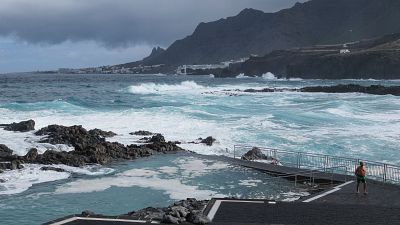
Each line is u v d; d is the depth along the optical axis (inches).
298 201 771.4
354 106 2534.5
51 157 1165.7
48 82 5959.6
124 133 1592.0
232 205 732.0
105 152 1246.3
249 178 1045.8
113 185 967.0
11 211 786.8
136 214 708.7
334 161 1210.0
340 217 668.7
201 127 1713.8
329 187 916.0
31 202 840.3
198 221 634.2
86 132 1480.1
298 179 1037.2
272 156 1298.0
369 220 655.1
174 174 1072.2
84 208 808.3
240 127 1716.3
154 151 1331.2
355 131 1657.2
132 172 1088.2
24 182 978.1
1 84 5032.0
